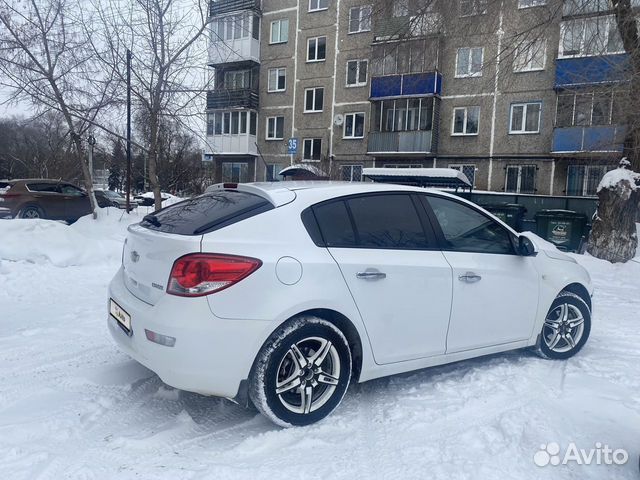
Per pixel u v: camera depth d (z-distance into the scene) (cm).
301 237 321
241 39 2919
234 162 3106
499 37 1056
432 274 362
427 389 375
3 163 3816
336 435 307
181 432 309
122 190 4069
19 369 404
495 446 293
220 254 296
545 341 438
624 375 405
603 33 1016
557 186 2233
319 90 2841
